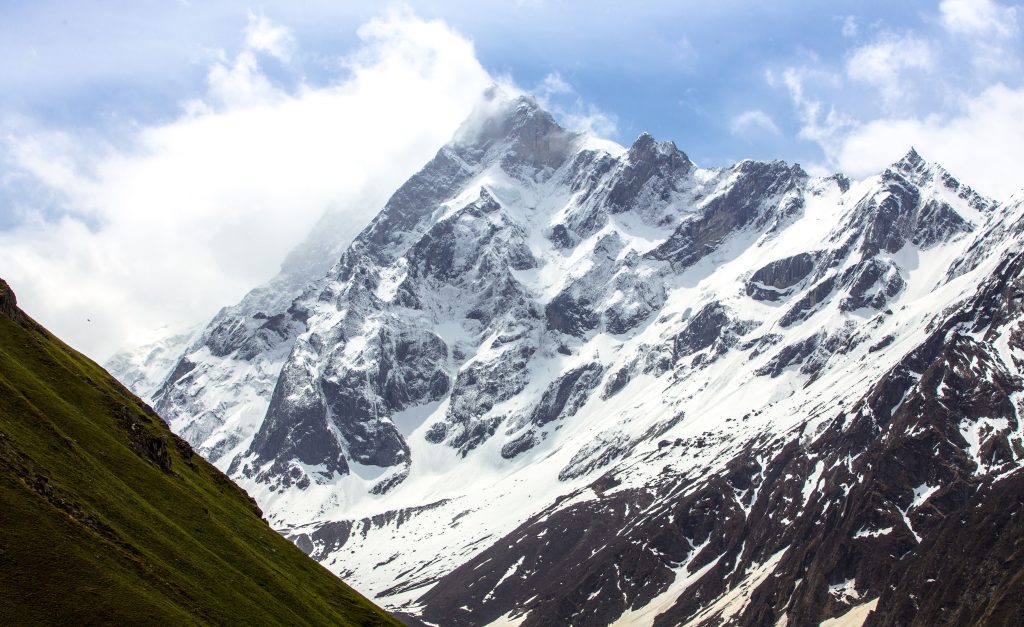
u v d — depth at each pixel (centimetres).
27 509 12456
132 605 12106
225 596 14550
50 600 11481
